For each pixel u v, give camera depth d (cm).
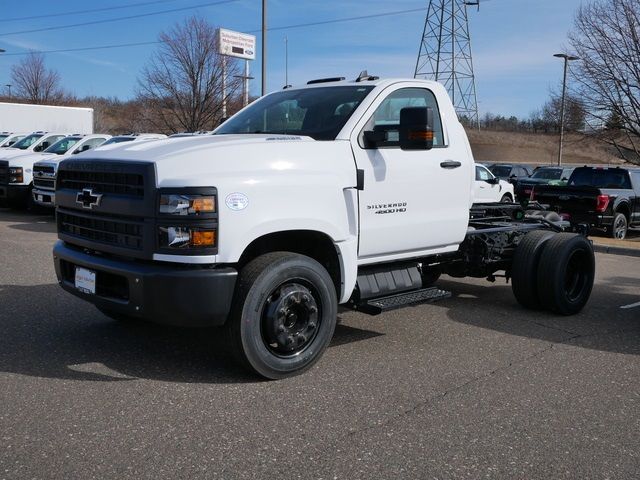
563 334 644
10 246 1065
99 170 482
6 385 461
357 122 537
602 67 1972
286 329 481
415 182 570
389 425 415
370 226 539
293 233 497
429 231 589
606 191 1522
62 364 507
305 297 488
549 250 705
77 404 432
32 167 1554
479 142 7312
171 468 353
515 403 458
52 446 372
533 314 726
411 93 586
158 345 559
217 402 442
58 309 670
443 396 467
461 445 390
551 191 1575
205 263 442
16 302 694
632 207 1606
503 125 8725
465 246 684
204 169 451
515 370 529
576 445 395
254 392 462
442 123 607
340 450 379
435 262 662
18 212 1619
